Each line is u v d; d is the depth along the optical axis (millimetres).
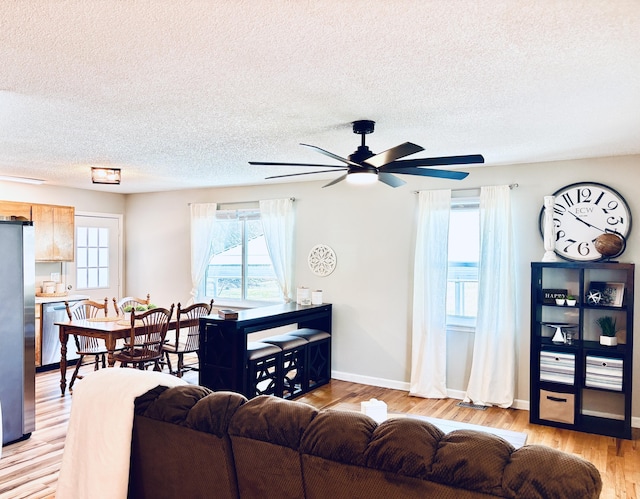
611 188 4453
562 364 4297
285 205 6246
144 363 5570
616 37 2021
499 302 4852
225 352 4449
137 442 1957
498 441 1424
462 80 2555
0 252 3709
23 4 1764
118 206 7766
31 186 6617
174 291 7406
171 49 2176
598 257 4488
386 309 5590
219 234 7051
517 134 3705
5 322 3736
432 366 5176
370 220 5695
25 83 2633
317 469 1560
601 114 3152
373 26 1937
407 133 3711
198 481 1812
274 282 6555
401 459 1418
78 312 5645
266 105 3021
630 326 4074
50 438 3912
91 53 2225
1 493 3000
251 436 1672
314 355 5535
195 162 4984
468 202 5141
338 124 3473
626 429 4043
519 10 1797
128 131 3695
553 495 1240
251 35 2025
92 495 1961
